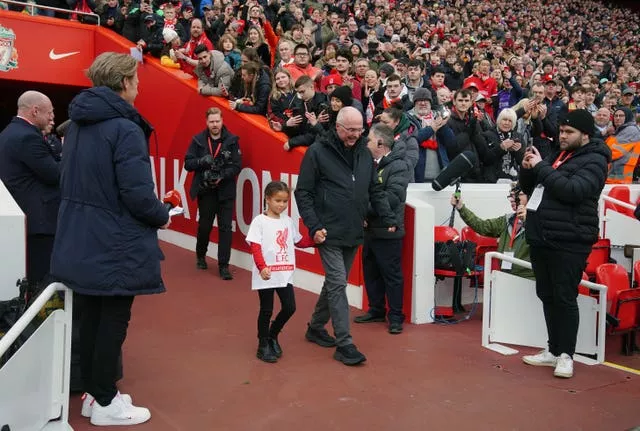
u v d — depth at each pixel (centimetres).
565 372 477
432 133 720
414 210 597
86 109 356
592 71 1773
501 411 416
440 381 466
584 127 465
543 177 464
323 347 535
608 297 565
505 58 1508
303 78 744
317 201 498
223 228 743
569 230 464
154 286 370
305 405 418
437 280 649
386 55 1208
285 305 496
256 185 782
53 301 386
